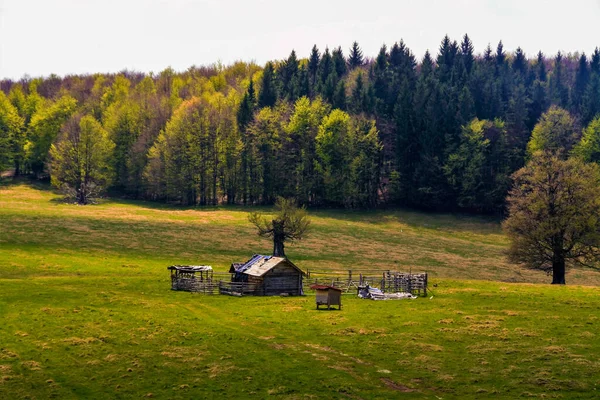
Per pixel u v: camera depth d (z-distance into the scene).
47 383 39.84
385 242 116.56
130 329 52.00
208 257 97.25
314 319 56.41
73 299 63.12
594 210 81.69
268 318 56.84
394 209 153.38
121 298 64.19
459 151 154.50
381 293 67.75
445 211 152.75
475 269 100.56
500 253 113.75
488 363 43.22
